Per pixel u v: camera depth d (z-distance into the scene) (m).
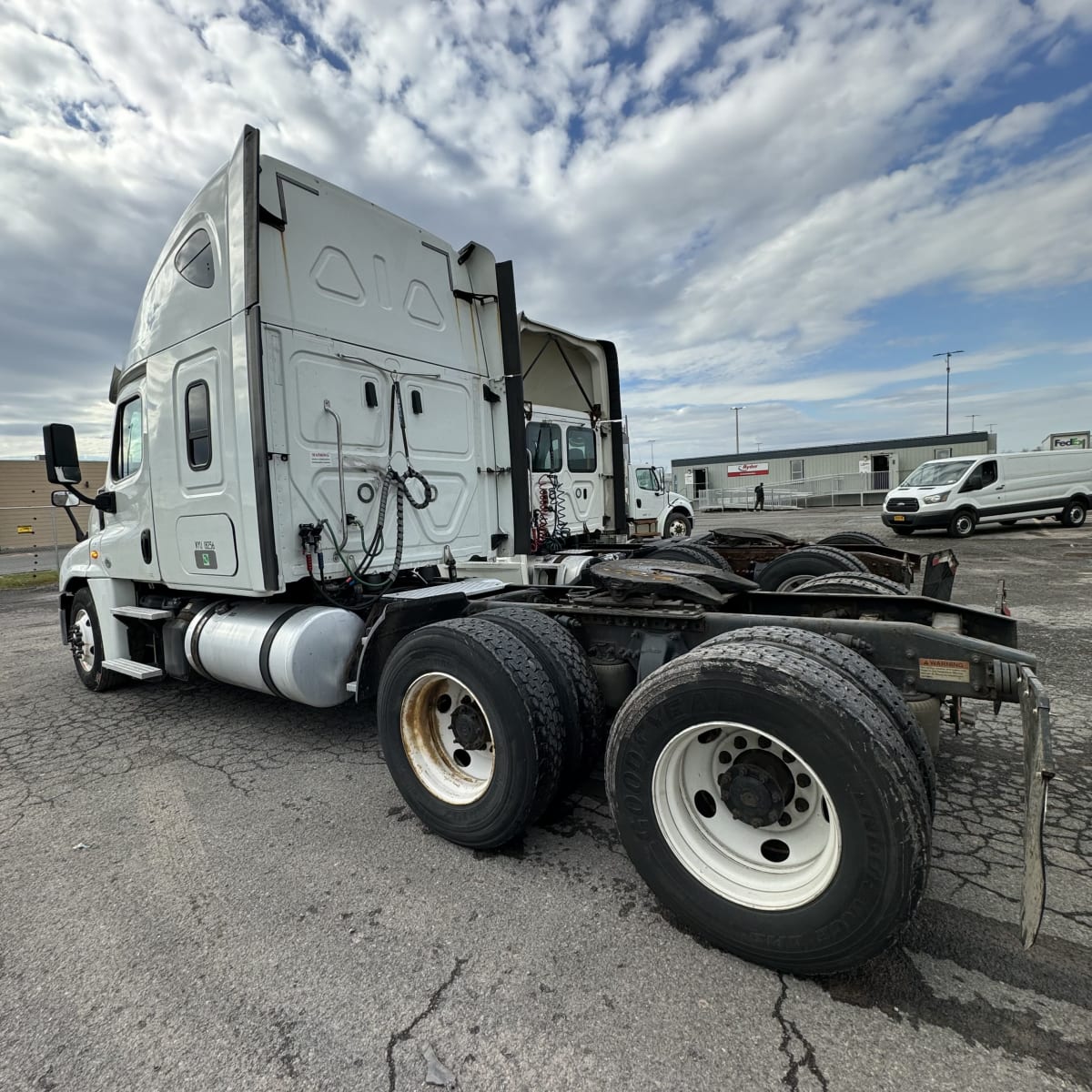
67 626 6.00
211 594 4.68
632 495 15.02
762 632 2.37
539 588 4.11
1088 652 5.66
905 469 41.69
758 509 38.69
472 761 2.97
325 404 3.95
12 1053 1.82
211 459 3.96
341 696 3.79
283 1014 1.93
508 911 2.39
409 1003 1.96
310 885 2.61
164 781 3.68
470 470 5.03
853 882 1.83
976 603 7.85
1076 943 2.11
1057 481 17.19
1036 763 1.80
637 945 2.19
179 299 4.15
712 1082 1.65
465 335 5.05
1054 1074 1.63
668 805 2.23
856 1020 1.82
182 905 2.50
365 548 4.18
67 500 5.12
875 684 2.11
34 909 2.50
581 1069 1.70
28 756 4.15
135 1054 1.80
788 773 2.11
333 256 4.04
